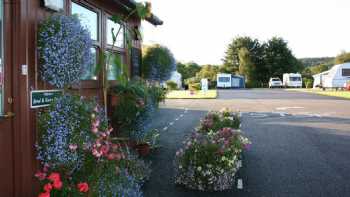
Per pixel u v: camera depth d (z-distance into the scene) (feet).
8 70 10.27
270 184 14.96
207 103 59.36
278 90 118.73
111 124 18.28
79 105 11.73
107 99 18.13
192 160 14.11
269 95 84.69
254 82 167.63
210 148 14.06
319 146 23.11
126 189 10.93
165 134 27.20
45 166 10.94
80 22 12.69
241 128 30.96
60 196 10.00
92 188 10.12
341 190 14.26
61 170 11.19
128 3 19.27
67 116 11.39
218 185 14.03
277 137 26.48
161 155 19.76
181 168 14.32
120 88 17.99
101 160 11.48
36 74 11.38
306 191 14.10
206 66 194.49
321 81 126.21
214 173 13.98
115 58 15.71
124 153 14.51
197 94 84.94
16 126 10.51
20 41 10.51
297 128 31.17
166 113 43.42
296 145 23.38
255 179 15.64
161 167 17.24
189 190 14.02
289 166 17.93
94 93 16.76
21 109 10.56
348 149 22.18
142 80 21.08
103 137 12.32
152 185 14.52
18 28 10.46
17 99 10.50
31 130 11.16
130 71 22.26
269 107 51.83
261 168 17.49
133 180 11.95
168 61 25.07
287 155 20.38
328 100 66.28
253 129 30.48
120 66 15.84
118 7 20.18
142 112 18.26
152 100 20.42
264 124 33.71
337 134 28.04
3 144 10.09
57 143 11.04
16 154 10.55
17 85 10.51
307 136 27.02
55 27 11.26
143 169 14.94
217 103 59.36
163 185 14.55
